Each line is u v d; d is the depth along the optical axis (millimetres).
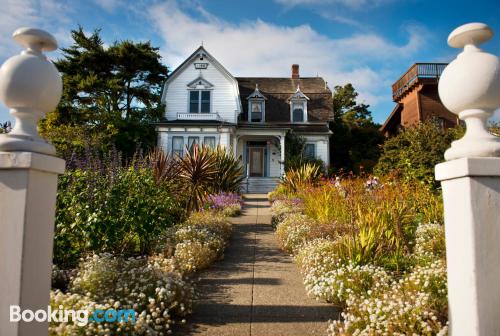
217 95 20750
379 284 3365
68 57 21203
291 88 24141
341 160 25250
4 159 1631
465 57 1727
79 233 4465
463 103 1694
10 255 1606
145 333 2727
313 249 4832
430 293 2914
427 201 7621
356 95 33656
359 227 5145
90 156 5527
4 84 1710
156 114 20281
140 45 22250
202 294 4035
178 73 20922
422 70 19891
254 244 6781
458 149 1690
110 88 20328
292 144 21109
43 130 16688
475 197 1593
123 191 4988
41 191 1738
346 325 2734
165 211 5859
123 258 4555
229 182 12391
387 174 10641
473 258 1565
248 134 20141
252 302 3795
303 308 3623
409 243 4973
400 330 2520
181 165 8344
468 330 1594
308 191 10398
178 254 4840
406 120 22047
